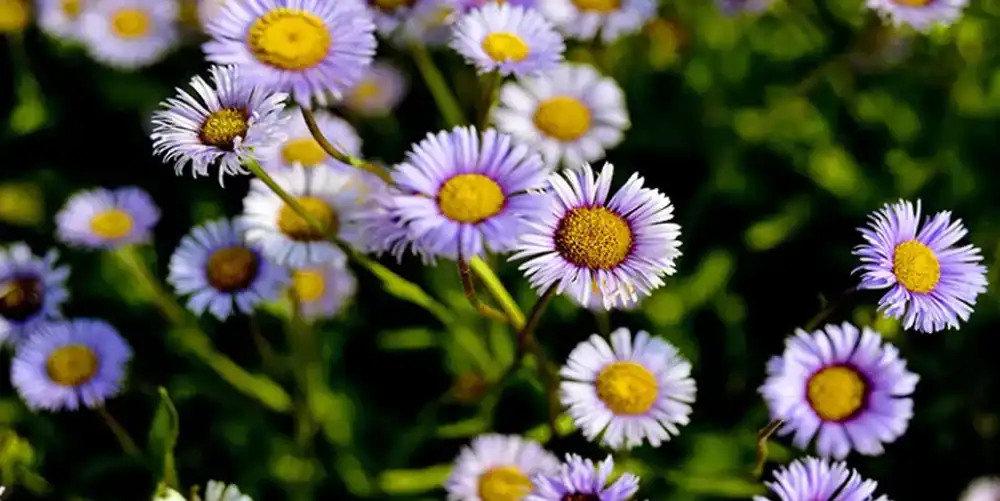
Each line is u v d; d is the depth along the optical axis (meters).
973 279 0.38
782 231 0.49
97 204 0.48
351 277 0.46
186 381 0.48
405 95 0.53
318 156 0.44
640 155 0.52
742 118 0.51
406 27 0.44
